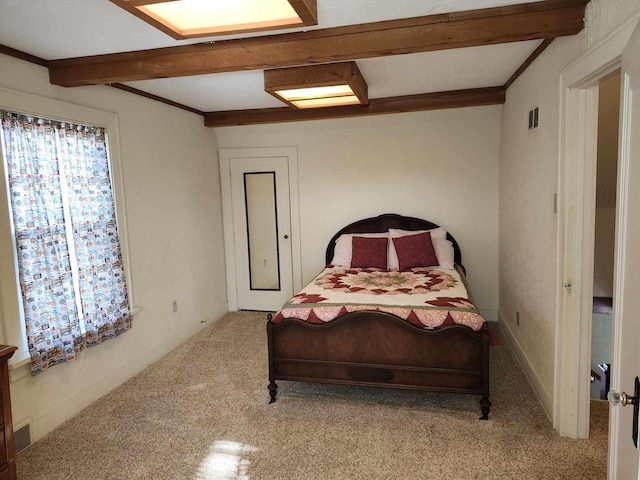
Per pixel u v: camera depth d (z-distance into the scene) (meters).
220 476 2.21
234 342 4.14
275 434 2.57
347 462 2.29
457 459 2.28
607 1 1.81
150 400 3.03
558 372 2.45
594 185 2.25
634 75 1.19
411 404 2.88
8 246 2.41
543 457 2.27
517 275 3.51
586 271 2.31
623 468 1.24
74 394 2.86
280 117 4.45
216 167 4.97
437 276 3.81
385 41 2.27
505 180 4.00
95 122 3.03
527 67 3.07
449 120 4.42
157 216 3.78
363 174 4.73
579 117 2.23
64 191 2.79
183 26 1.87
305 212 4.93
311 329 2.85
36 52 2.53
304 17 1.79
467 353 2.65
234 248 5.14
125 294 3.28
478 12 2.14
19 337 2.47
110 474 2.24
